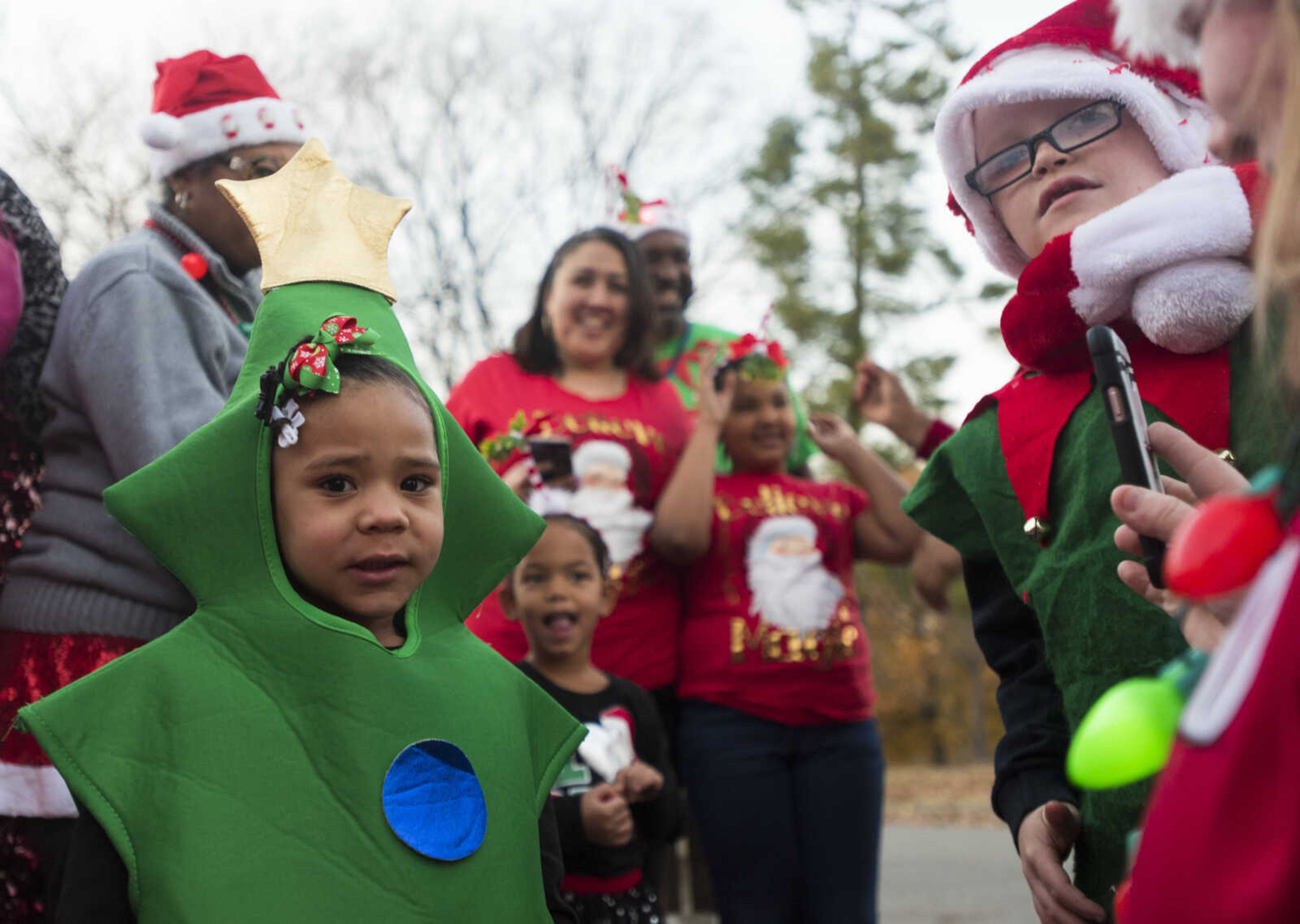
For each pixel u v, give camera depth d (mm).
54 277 2426
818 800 3377
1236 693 782
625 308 3658
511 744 1815
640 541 3496
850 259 21859
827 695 3418
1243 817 757
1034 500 1835
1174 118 1848
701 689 3420
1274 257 885
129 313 2275
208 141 2584
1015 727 1981
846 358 21672
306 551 1739
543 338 3713
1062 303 1766
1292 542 812
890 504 3727
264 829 1608
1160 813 812
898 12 21328
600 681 3152
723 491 3650
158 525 1753
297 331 1864
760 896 3299
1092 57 1903
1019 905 6566
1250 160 1438
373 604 1756
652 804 3086
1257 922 731
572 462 3467
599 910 2871
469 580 1948
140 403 2205
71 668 2203
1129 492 1242
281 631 1727
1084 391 1820
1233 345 1662
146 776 1627
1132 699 900
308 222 1970
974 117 2041
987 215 2105
